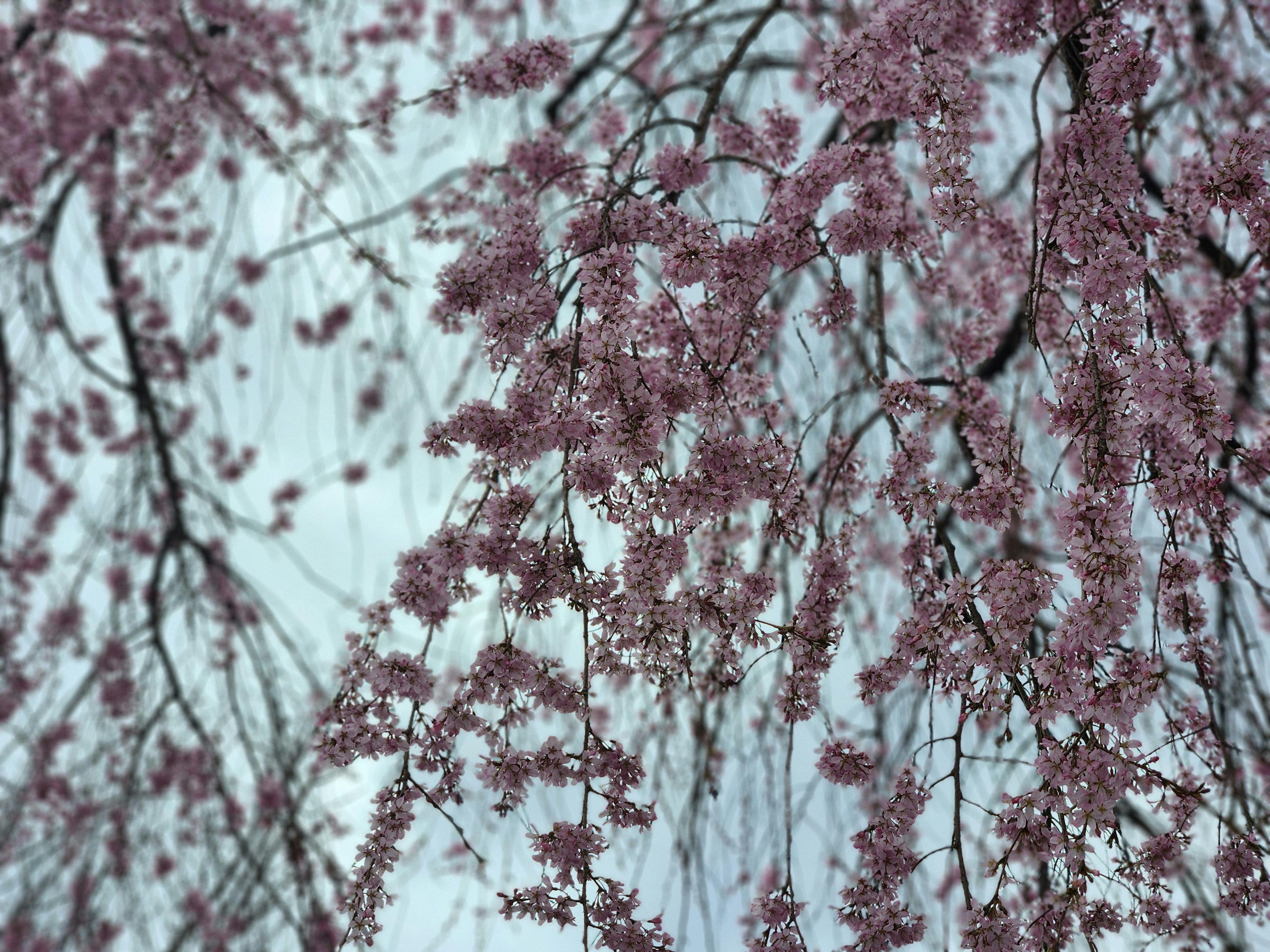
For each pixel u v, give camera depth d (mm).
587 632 2434
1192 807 2473
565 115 4871
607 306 2432
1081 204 2418
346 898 2441
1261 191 2500
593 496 2455
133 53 5074
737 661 2533
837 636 2590
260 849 4590
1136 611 2311
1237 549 2521
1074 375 2402
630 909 2404
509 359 2508
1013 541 3525
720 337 2709
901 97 2695
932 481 2609
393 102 2994
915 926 2467
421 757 2477
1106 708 2328
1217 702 3035
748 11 3760
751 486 2449
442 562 2496
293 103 4406
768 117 2885
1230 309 2914
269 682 5074
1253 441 2625
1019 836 2398
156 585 5449
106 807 5125
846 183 2678
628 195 2582
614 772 2434
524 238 2562
